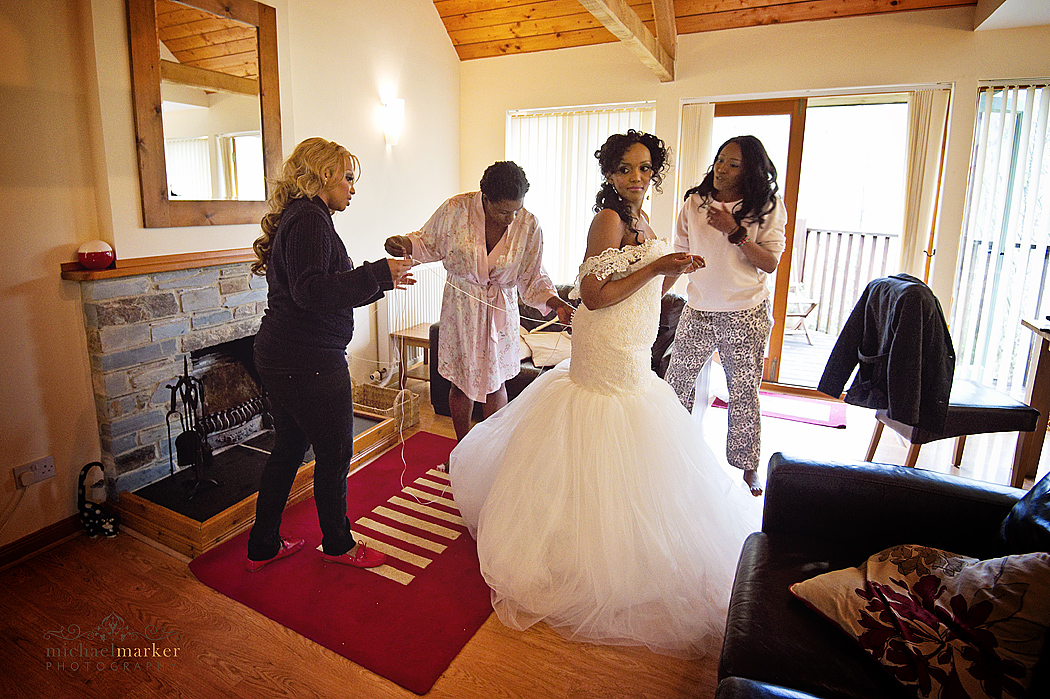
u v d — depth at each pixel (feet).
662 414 6.70
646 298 6.46
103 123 7.71
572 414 6.57
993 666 3.60
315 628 6.34
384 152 13.83
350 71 12.57
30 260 7.36
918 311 8.15
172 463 8.68
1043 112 11.55
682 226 9.21
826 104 16.60
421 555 7.63
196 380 8.68
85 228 7.90
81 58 7.61
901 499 5.21
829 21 12.48
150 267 8.30
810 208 22.24
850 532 5.39
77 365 7.96
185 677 5.71
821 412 13.19
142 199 8.23
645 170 6.23
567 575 6.32
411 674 5.74
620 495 6.24
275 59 10.02
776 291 14.55
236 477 9.05
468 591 6.95
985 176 12.10
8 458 7.37
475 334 8.62
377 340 14.07
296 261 5.92
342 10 12.17
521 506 6.55
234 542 7.84
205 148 9.04
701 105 14.05
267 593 6.88
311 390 6.29
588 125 15.56
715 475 7.07
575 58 14.98
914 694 3.76
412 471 9.93
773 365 14.99
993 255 12.27
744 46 13.19
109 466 8.30
